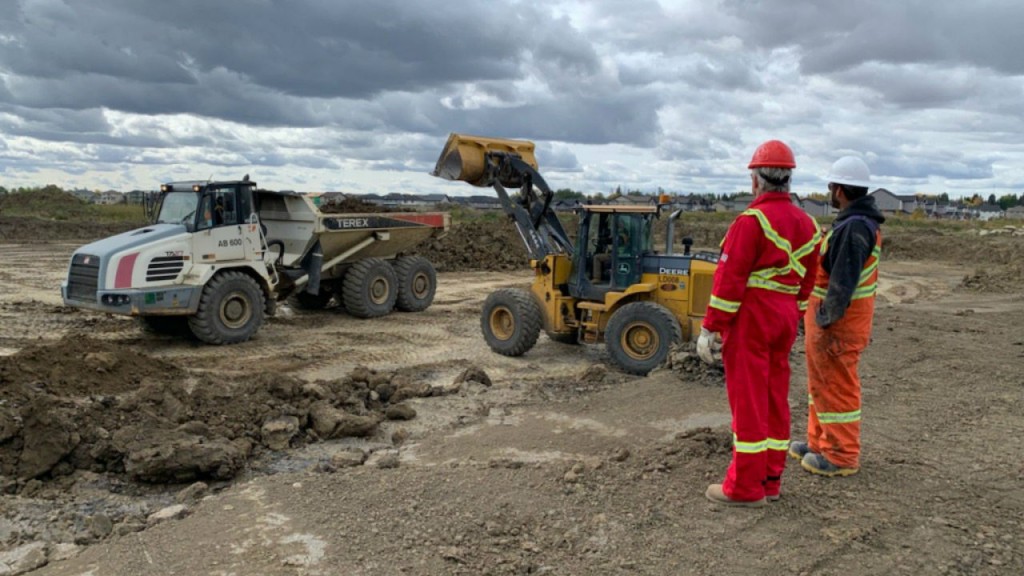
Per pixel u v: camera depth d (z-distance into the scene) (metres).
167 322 12.76
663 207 10.66
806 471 5.46
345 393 8.11
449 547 4.34
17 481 5.76
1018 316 14.62
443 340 12.74
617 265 10.71
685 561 4.23
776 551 4.32
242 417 7.11
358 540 4.40
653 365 9.92
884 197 99.94
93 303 11.30
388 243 15.41
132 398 6.93
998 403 7.64
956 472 5.53
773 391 4.78
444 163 11.36
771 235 4.45
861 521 4.68
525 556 4.28
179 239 11.54
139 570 4.11
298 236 14.23
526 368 10.69
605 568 4.16
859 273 4.87
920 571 4.13
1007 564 4.20
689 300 10.34
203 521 4.70
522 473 5.57
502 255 25.09
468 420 7.57
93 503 5.58
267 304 12.99
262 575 4.00
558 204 11.64
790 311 4.62
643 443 6.49
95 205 47.47
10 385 7.38
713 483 5.27
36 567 4.43
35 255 24.31
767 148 4.61
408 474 5.58
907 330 12.72
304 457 6.66
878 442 6.25
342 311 15.77
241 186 12.34
